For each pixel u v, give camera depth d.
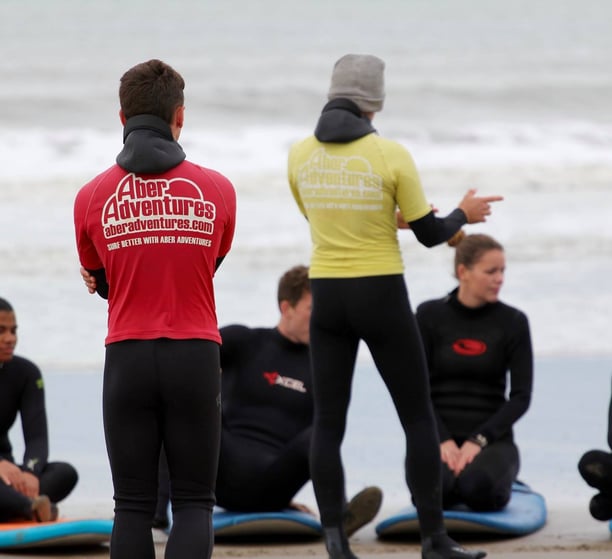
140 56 133.38
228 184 14.17
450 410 22.12
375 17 176.62
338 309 17.94
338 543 18.31
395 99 119.06
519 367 21.80
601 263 54.84
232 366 22.38
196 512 13.70
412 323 17.92
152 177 13.69
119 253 13.64
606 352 39.25
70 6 164.62
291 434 21.86
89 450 28.03
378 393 33.75
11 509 20.50
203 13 168.00
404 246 57.22
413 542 20.64
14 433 29.25
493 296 21.84
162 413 13.78
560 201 73.69
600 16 183.25
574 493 24.23
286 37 153.50
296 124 104.56
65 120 99.81
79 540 19.69
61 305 45.81
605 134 103.62
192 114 105.88
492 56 146.50
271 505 21.33
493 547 19.91
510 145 99.00
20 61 125.56
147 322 13.58
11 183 77.50
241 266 53.50
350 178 17.70
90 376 36.03
